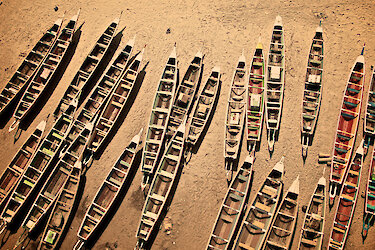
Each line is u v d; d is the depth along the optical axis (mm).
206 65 23891
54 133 22812
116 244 22047
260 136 22531
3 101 23953
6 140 24172
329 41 23703
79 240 21781
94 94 23438
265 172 22156
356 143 22188
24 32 25828
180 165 22656
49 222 21328
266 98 22328
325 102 22875
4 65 25375
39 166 22547
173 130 22344
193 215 22031
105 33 24406
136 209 22281
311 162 22125
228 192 20953
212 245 20625
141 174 22594
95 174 23031
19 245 22250
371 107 21984
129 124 23562
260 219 20656
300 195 21734
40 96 23984
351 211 20578
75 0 25859
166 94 22781
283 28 24047
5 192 22203
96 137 22797
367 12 23844
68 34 24641
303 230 20516
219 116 23031
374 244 20922
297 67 23438
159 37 24797
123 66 23547
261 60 22953
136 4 25594
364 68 22156
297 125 22594
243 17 24516
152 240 21875
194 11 24969
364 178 21656
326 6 24234
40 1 26016
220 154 22609
